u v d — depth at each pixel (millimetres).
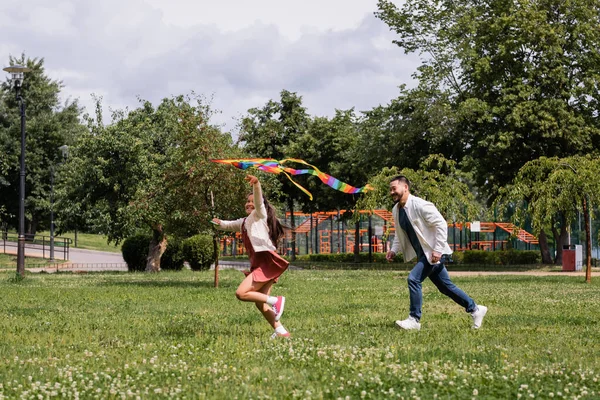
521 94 34406
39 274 28953
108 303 14469
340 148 42688
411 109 37656
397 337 8445
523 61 36875
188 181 19328
